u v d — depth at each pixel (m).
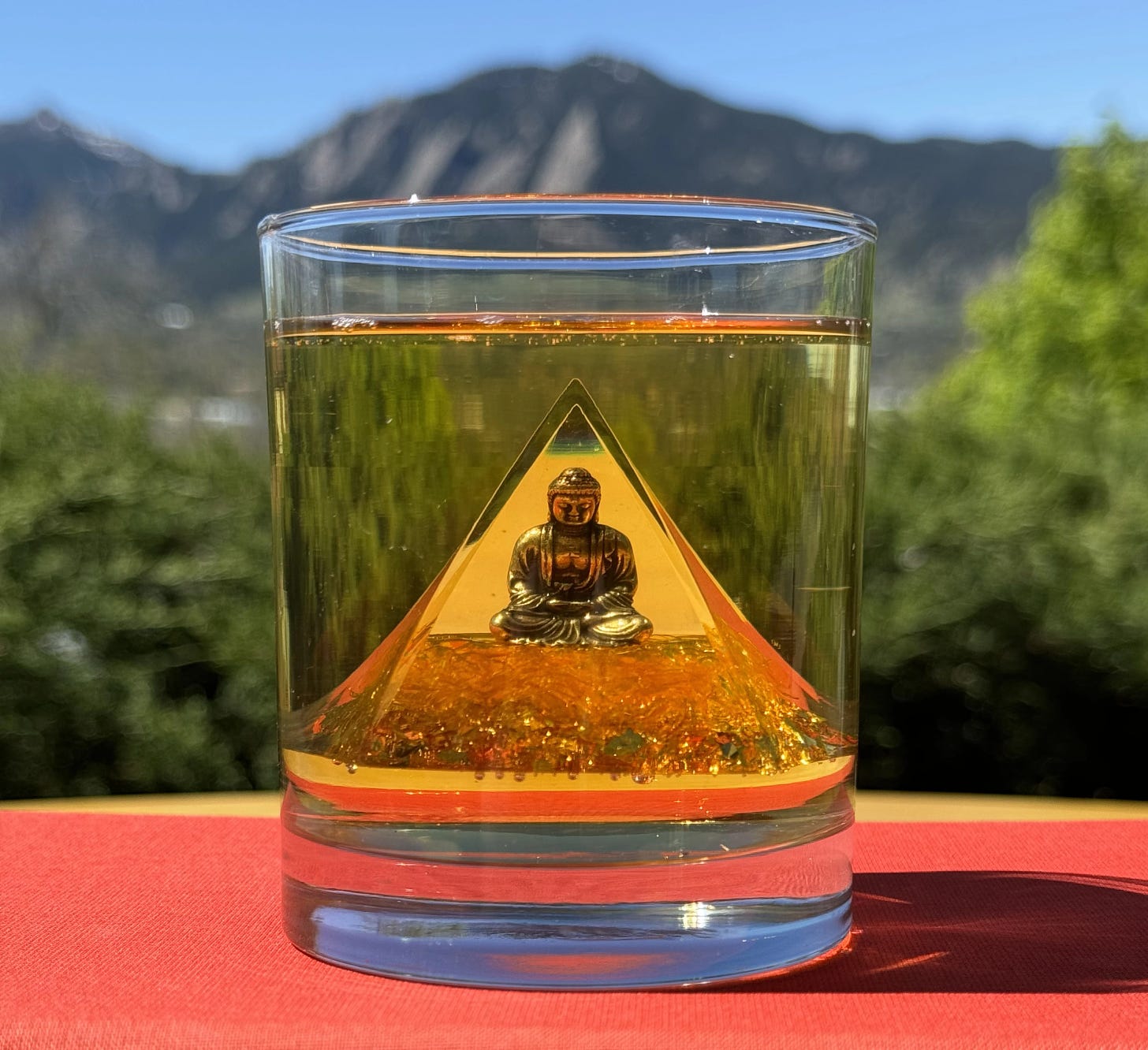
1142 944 0.20
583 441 0.17
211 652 1.16
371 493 0.18
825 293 0.18
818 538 0.18
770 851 0.18
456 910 0.17
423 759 0.18
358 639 0.18
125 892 0.23
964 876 0.24
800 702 0.18
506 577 0.17
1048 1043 0.15
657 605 0.17
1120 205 3.01
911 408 1.45
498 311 0.17
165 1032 0.16
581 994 0.17
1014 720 1.24
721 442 0.17
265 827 0.28
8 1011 0.17
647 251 0.17
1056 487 1.34
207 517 1.23
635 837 0.17
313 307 0.18
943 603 1.23
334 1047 0.16
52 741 1.11
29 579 1.14
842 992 0.17
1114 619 1.21
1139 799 1.23
